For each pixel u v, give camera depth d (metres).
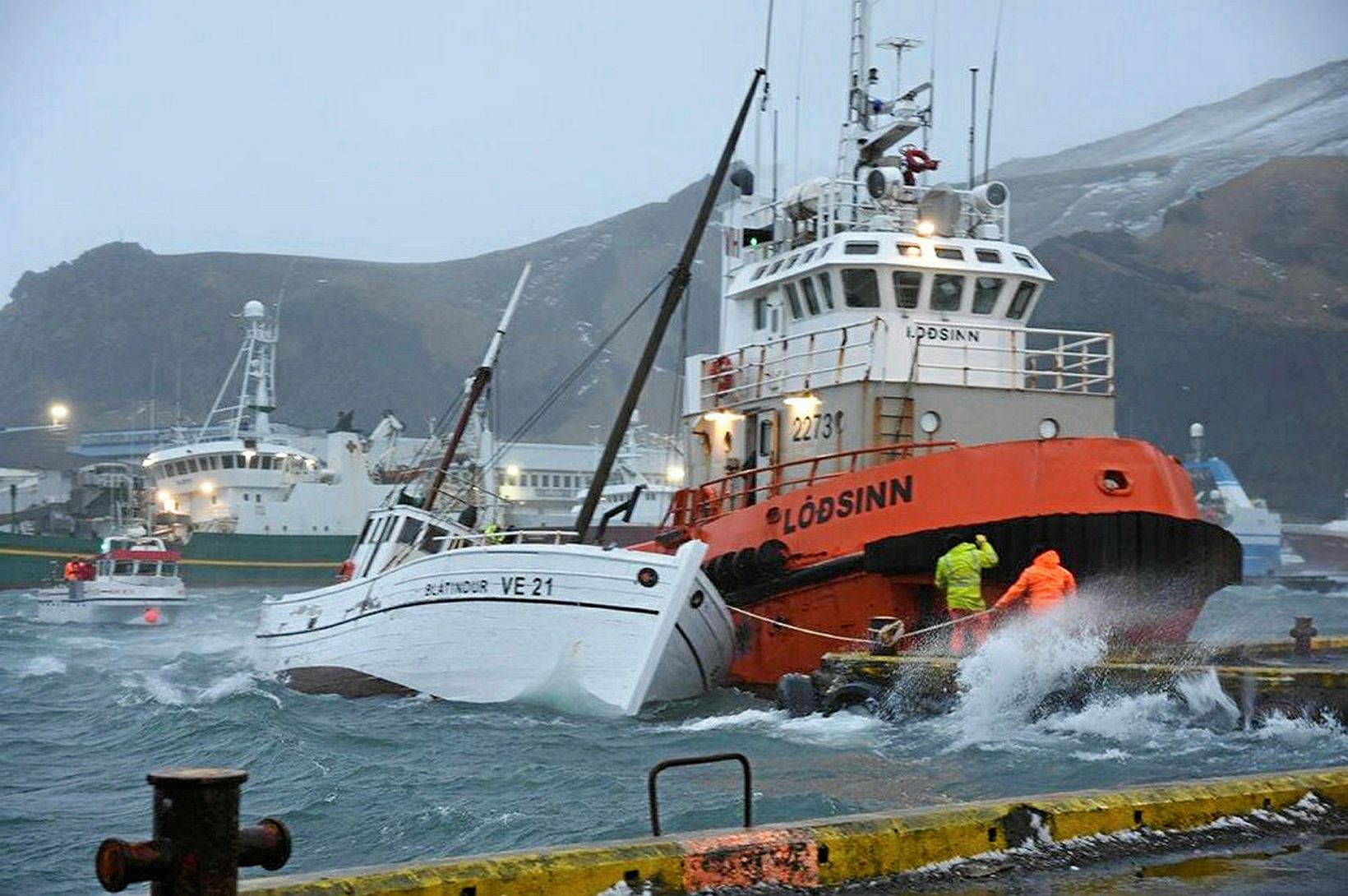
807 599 38.41
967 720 30.72
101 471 166.62
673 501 46.16
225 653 64.19
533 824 21.84
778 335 46.50
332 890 11.23
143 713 39.50
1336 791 16.84
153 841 9.41
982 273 42.47
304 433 174.50
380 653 40.03
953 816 14.31
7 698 45.91
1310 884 13.29
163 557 92.81
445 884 11.62
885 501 36.69
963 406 39.84
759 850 13.08
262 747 31.28
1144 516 33.91
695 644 36.00
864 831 13.71
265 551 127.62
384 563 43.69
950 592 33.75
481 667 37.16
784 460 43.09
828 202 46.97
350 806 24.41
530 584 36.34
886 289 42.09
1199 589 35.09
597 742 31.05
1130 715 29.89
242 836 9.56
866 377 39.47
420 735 32.66
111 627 86.62
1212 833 15.52
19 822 24.25
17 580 129.88
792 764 27.17
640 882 12.53
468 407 48.47
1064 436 40.59
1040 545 34.34
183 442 162.25
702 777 26.09
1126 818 15.24
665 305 41.53
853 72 49.31
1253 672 29.30
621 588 34.91
